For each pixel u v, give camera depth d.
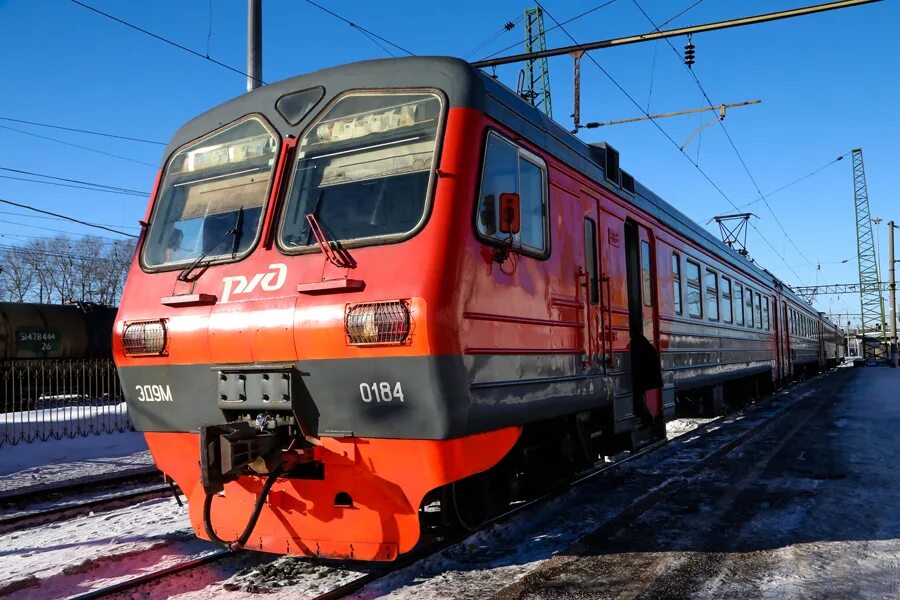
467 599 4.08
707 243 11.21
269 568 4.71
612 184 7.14
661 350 8.31
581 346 5.87
